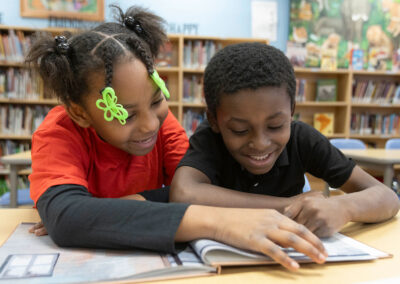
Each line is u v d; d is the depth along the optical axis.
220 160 0.79
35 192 0.59
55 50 0.64
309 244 0.43
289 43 4.13
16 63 3.31
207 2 3.95
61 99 0.67
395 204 0.67
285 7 4.11
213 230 0.47
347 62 4.23
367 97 4.20
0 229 0.59
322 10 4.13
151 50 0.79
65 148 0.66
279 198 0.66
